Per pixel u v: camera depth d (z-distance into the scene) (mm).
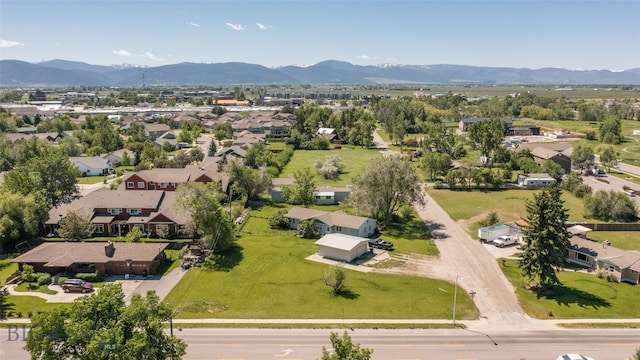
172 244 74500
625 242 80375
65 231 75438
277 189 105438
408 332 49219
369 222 82562
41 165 87562
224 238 72750
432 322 51500
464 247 76812
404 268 67500
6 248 73750
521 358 44656
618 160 155875
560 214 60219
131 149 155500
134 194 86438
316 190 105312
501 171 131750
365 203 84938
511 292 60000
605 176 131750
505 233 81312
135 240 73812
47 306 54094
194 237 79000
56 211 82500
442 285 61781
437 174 129750
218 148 170750
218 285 61062
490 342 47531
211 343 46219
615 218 92312
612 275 64750
